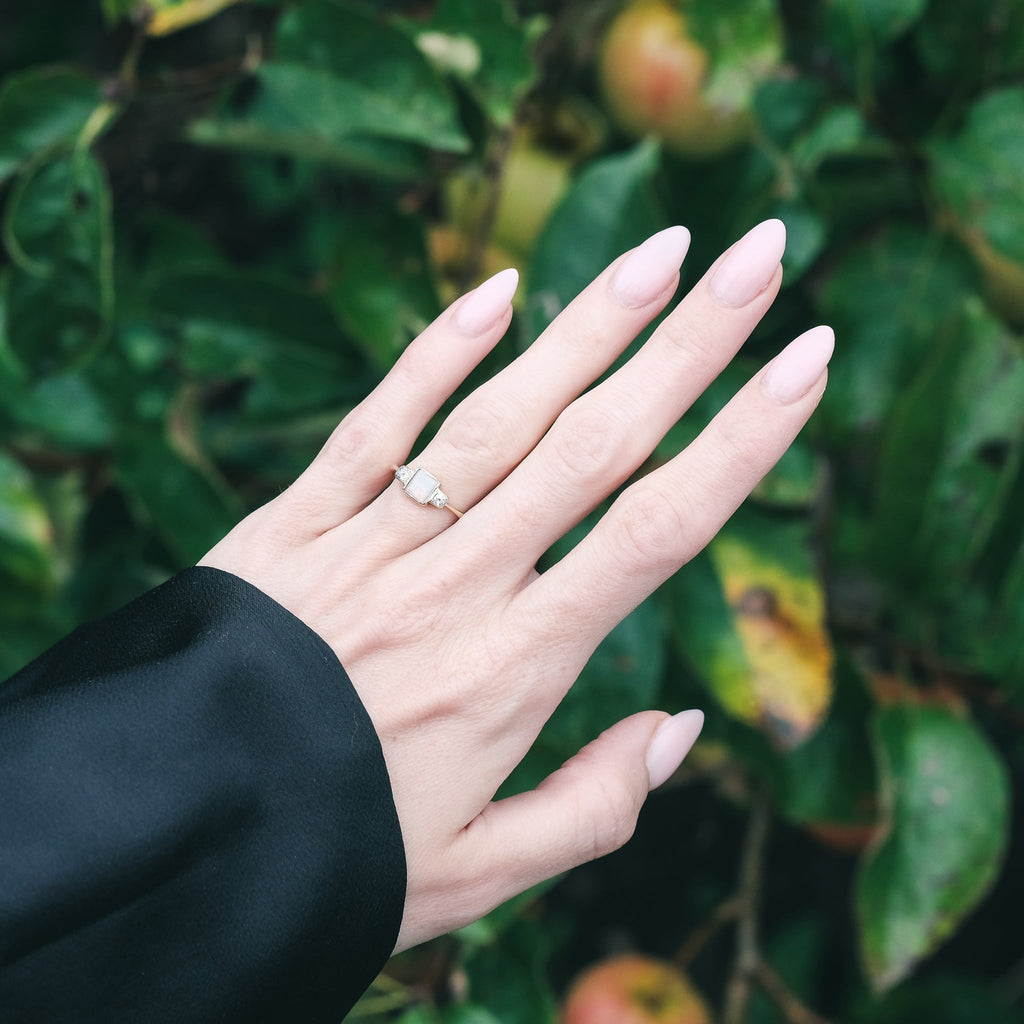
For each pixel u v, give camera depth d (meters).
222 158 0.79
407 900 0.55
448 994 0.69
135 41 0.64
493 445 0.56
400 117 0.64
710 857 0.97
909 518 0.70
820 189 0.68
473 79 0.66
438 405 0.57
